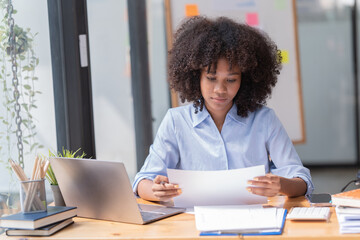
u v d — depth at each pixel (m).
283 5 4.02
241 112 1.73
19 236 1.35
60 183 1.53
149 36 4.57
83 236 1.31
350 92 5.29
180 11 3.68
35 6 1.98
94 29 3.22
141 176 1.74
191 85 1.72
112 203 1.43
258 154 1.73
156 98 4.58
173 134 1.77
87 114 2.24
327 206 1.49
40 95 2.00
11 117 1.81
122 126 3.48
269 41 1.77
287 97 4.15
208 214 1.37
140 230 1.34
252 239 1.23
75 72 2.17
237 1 3.87
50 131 2.08
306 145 5.39
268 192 1.46
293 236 1.22
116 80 3.42
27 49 1.92
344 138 5.34
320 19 5.24
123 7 3.51
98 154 3.20
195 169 1.75
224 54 1.57
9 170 1.77
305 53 5.29
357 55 5.22
